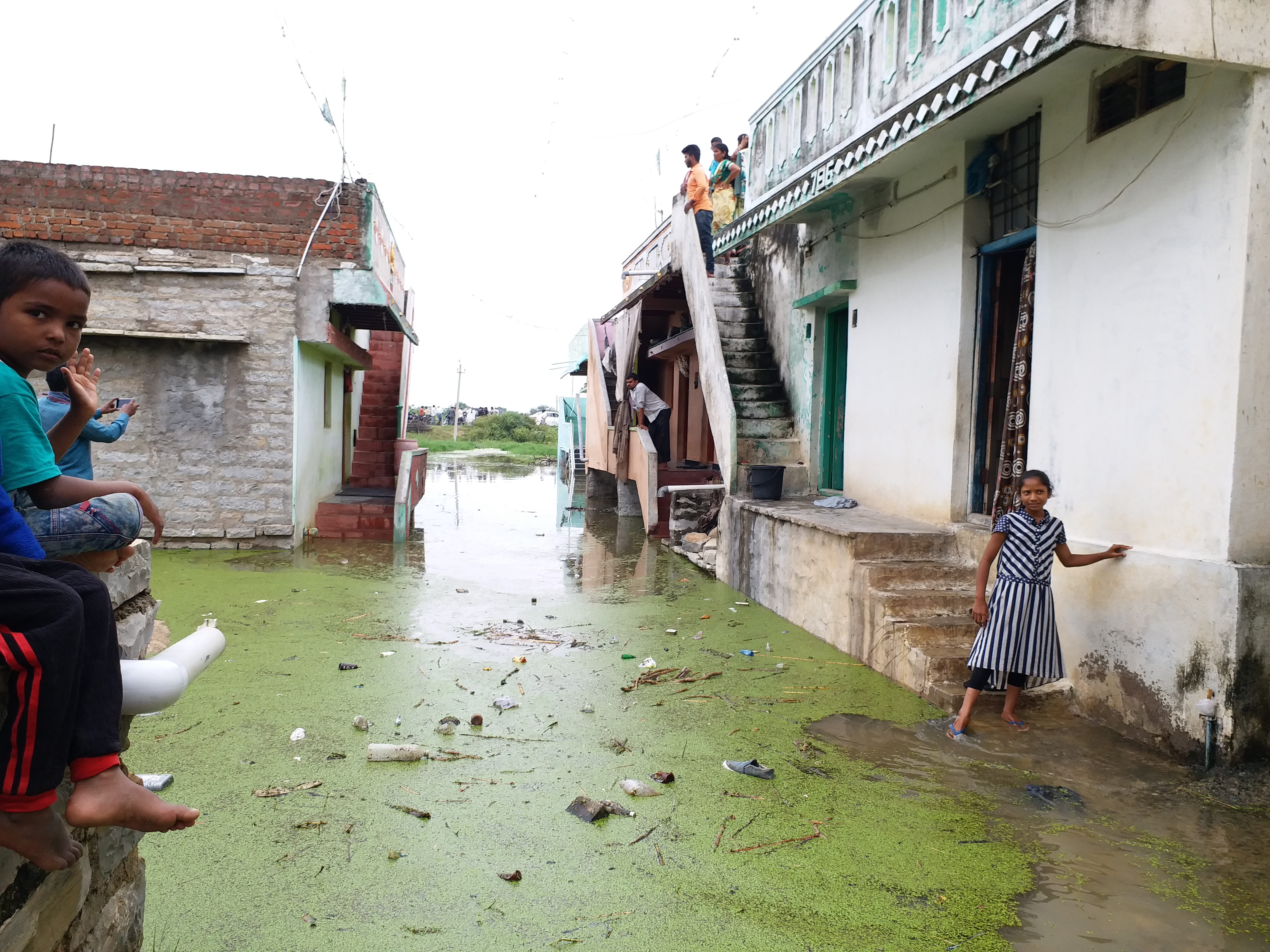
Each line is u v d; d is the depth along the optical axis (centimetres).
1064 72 538
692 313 1195
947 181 716
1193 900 330
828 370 1005
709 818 395
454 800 406
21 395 185
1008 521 500
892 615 618
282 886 330
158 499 1082
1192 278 455
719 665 638
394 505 1256
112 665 179
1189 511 457
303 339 1081
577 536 1359
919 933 308
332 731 491
